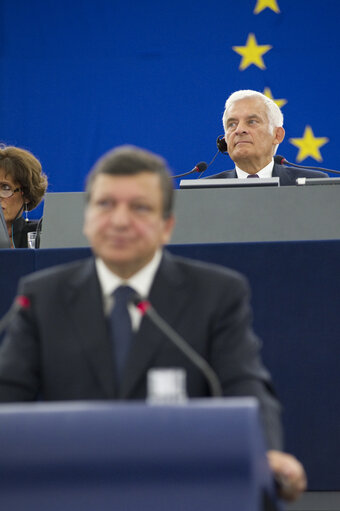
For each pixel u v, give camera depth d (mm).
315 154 14195
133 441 2533
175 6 14453
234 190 6746
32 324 3764
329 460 5543
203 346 3645
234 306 3730
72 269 3881
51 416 2578
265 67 14336
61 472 2535
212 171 14359
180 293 3725
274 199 6703
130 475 2516
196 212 6723
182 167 14414
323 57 14266
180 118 14414
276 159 10102
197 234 6672
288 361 5648
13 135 14562
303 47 14297
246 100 10195
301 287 5695
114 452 2529
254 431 2520
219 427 2521
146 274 3744
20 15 14633
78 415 2572
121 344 3654
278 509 2906
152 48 14484
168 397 2906
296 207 6672
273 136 10219
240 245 5746
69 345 3656
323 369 5625
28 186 9492
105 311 3729
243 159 10117
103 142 14500
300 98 14258
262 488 2656
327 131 14227
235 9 14383
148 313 3557
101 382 3580
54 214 6820
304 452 5566
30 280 3877
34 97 14578
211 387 3637
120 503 2506
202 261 5758
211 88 14383
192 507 2486
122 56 14523
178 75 14445
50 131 14547
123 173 3461
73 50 14578
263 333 5684
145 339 3600
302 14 14312
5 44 14625
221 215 6699
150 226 3484
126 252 3512
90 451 2537
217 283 3771
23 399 3682
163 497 2496
